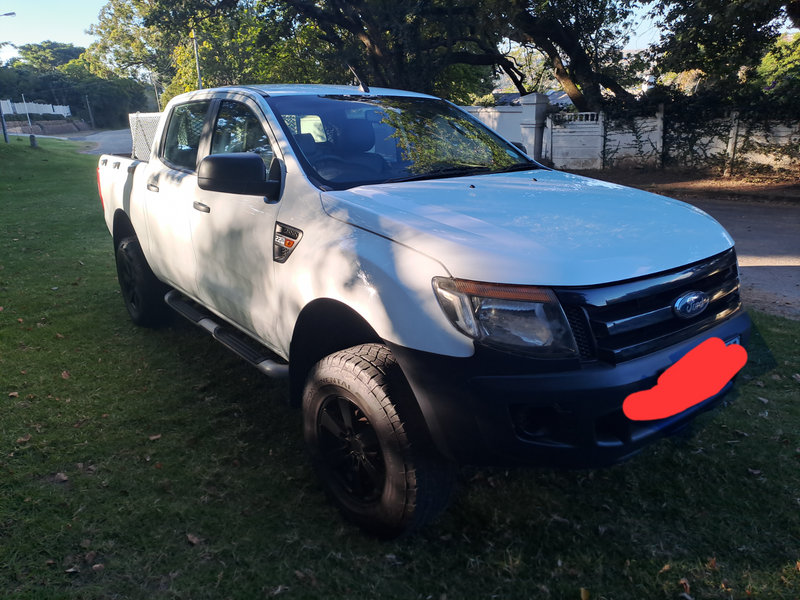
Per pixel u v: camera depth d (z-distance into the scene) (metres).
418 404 2.18
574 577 2.28
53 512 2.62
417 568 2.33
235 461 3.03
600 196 2.71
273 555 2.38
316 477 2.91
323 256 2.46
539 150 18.58
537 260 2.03
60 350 4.45
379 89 3.84
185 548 2.42
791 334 4.64
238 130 3.36
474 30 18.47
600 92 19.81
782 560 2.33
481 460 2.11
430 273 2.09
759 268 6.95
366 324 2.35
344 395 2.38
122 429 3.35
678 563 2.33
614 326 2.03
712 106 15.37
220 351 4.44
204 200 3.39
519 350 1.98
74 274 6.82
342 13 20.50
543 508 2.69
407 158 3.15
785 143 14.51
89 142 50.44
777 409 3.51
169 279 4.14
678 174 16.02
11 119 75.56
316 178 2.81
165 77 72.00
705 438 3.22
